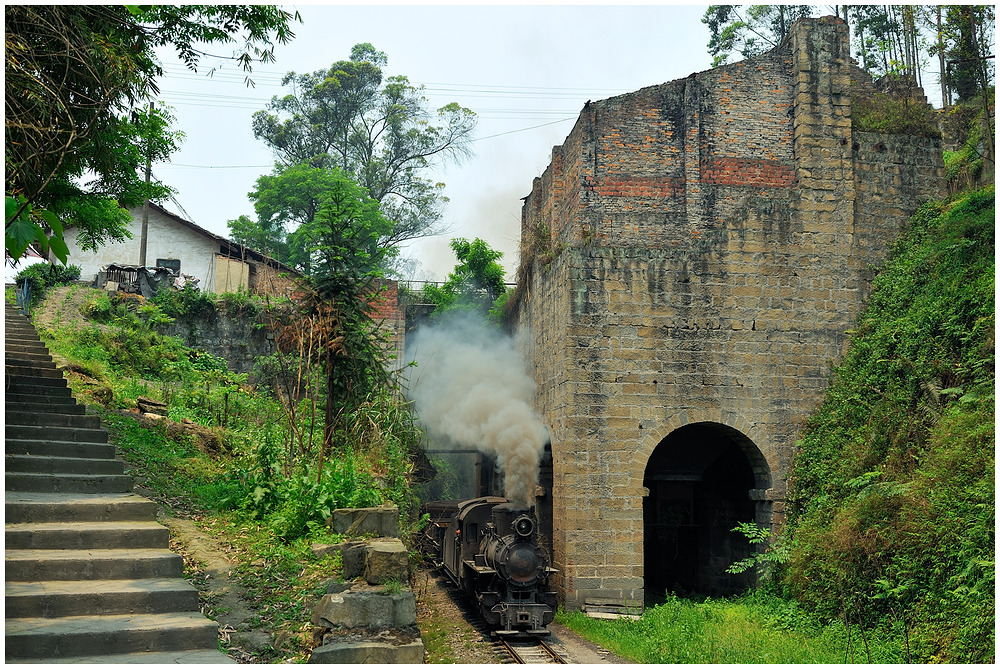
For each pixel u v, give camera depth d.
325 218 15.65
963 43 19.00
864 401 15.23
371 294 15.57
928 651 10.35
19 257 5.27
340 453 13.74
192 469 11.75
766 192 19.17
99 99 8.55
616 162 19.45
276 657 7.12
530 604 13.70
